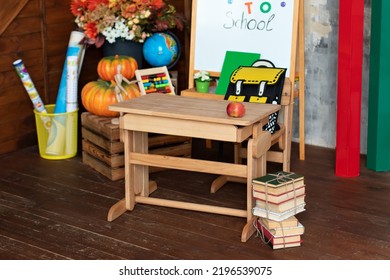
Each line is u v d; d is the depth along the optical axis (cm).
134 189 380
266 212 332
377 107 427
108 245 336
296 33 418
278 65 423
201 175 431
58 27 493
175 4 543
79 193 404
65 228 356
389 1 410
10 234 348
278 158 415
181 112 344
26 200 393
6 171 440
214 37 443
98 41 462
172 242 339
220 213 362
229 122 329
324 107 489
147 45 481
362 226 358
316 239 342
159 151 433
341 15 409
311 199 393
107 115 436
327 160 464
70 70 462
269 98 386
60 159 465
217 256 324
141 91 425
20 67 447
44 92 493
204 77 436
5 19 455
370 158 441
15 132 479
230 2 438
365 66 468
